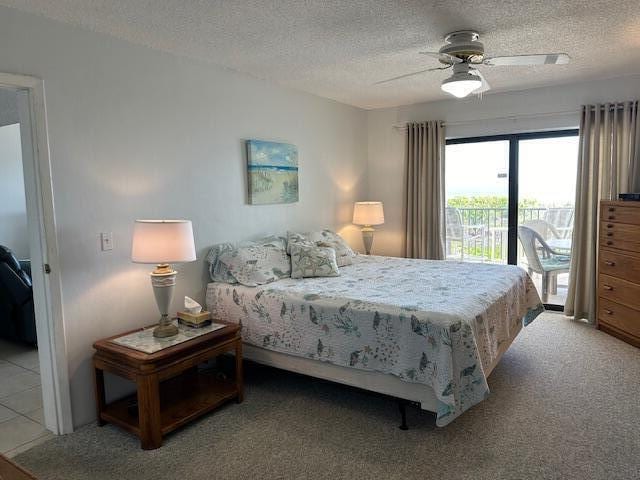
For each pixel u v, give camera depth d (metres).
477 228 5.30
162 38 2.89
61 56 2.56
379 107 5.47
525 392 3.01
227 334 2.88
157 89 3.11
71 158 2.62
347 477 2.16
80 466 2.30
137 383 2.42
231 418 2.76
